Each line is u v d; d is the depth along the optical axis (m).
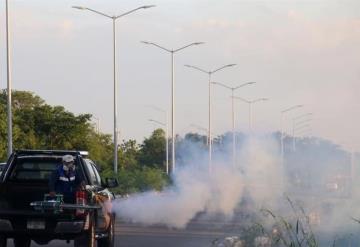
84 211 16.86
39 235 16.88
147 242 22.12
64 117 70.44
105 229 18.92
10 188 16.94
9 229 16.86
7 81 42.12
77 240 17.06
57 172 17.12
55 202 16.41
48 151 18.08
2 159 60.84
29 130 67.94
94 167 19.28
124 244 21.59
